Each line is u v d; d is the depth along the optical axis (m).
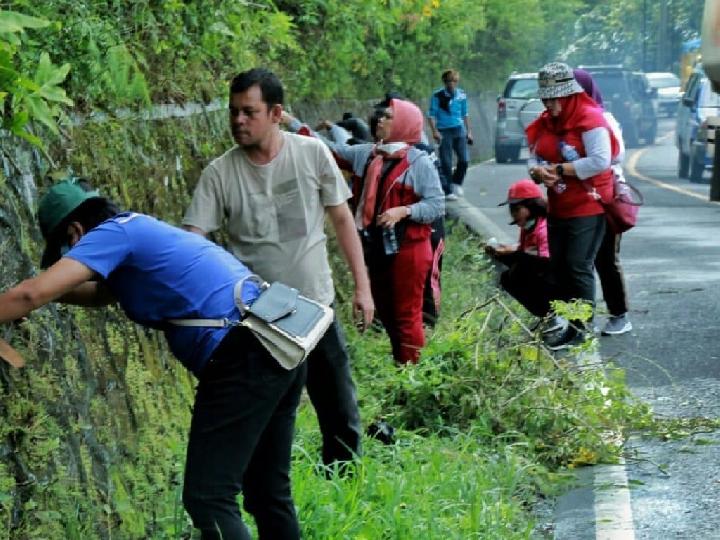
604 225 13.42
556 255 13.42
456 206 30.12
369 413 10.21
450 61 40.88
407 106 11.20
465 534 7.82
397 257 11.03
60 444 6.98
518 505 8.68
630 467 9.67
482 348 10.77
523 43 57.03
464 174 33.03
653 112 59.66
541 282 13.45
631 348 13.72
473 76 55.66
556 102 13.19
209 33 11.43
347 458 8.67
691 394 11.68
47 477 6.76
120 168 9.36
